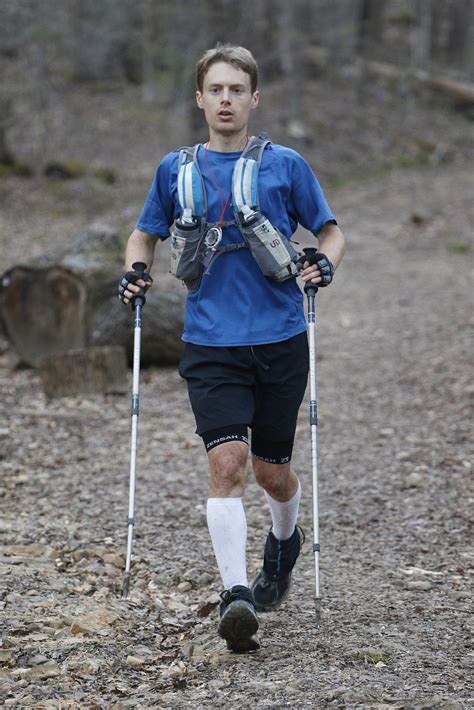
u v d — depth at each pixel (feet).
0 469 50.83
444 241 132.46
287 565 31.32
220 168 28.53
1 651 27.76
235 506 27.66
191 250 28.32
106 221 139.54
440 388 67.36
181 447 55.42
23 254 116.37
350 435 57.98
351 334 87.66
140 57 222.69
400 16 296.10
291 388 28.66
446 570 37.04
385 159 201.98
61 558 38.06
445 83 244.42
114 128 191.42
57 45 207.92
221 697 24.91
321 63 244.63
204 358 28.35
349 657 27.61
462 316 90.12
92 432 58.29
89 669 27.12
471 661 27.53
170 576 36.27
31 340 73.67
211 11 187.11
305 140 199.62
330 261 29.01
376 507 45.06
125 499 45.98
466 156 212.23
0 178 155.53
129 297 29.99
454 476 49.26
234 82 28.12
